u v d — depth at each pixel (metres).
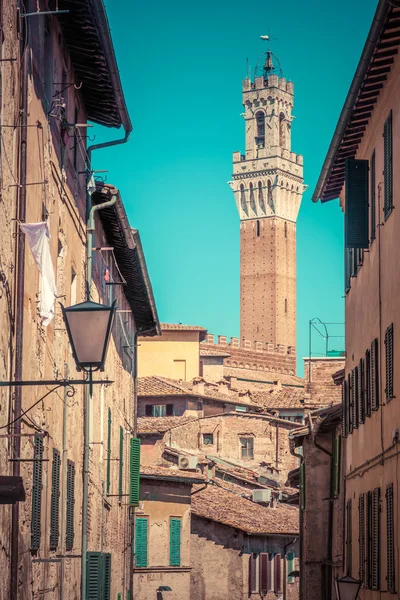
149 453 98.50
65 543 35.00
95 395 44.50
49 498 31.83
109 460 49.75
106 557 47.31
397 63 33.62
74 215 37.31
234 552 85.38
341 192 49.72
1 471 24.22
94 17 32.00
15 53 25.70
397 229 34.84
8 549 25.28
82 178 39.72
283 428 127.00
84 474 38.91
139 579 74.88
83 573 37.34
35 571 29.28
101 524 46.50
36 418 29.30
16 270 26.12
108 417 49.44
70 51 35.66
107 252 49.72
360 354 43.84
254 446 124.75
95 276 44.53
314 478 60.28
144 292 60.69
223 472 105.75
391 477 35.72
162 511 77.00
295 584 95.69
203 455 116.69
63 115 34.00
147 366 140.00
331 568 57.75
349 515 47.03
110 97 39.09
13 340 25.88
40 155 29.66
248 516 88.38
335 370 70.62
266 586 88.69
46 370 31.27
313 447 60.53
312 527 60.16
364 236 41.53
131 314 65.69
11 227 25.56
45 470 31.17
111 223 46.91
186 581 78.44
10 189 25.38
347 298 48.81
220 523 85.75
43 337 30.41
